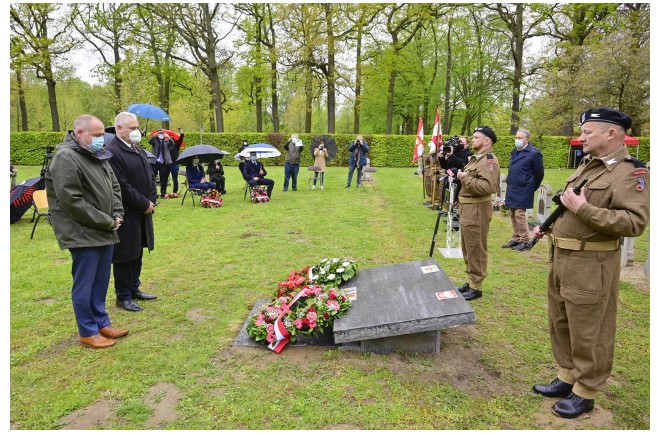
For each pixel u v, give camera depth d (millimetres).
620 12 20688
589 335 2404
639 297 4367
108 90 23484
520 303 4191
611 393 2748
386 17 24875
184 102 25000
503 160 22859
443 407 2566
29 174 15336
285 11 22750
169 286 4672
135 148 4094
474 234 4129
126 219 3900
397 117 33969
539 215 8195
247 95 31125
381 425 2402
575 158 22609
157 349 3264
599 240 2342
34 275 4973
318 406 2564
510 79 25391
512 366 3041
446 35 28969
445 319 3002
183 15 24109
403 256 5816
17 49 22391
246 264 5453
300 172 18125
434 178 9297
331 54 23938
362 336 3096
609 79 15469
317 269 4059
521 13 23609
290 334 3234
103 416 2498
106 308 4055
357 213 8852
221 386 2783
